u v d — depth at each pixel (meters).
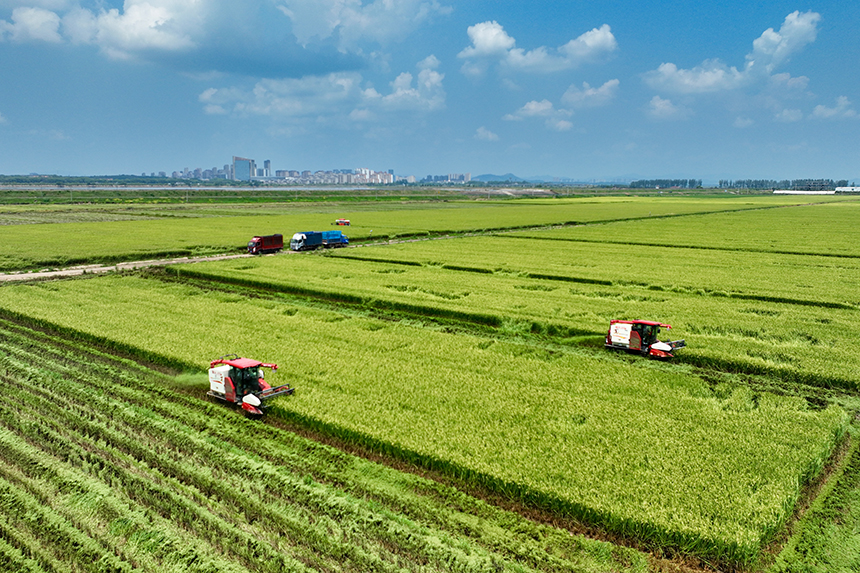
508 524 14.22
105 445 17.95
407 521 14.24
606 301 39.94
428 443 17.53
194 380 23.72
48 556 13.12
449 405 20.97
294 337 30.16
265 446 18.02
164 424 19.47
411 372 24.59
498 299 40.22
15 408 20.70
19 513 14.59
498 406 20.89
